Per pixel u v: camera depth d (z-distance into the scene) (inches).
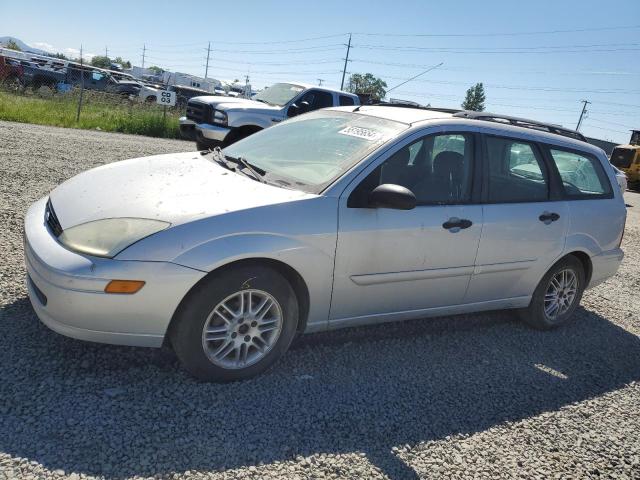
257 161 158.7
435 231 148.9
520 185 173.2
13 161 324.2
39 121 577.6
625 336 203.6
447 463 112.9
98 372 122.7
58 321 114.3
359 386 136.2
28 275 126.9
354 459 108.7
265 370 134.6
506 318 202.4
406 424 123.6
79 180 146.8
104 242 114.3
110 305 111.4
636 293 262.1
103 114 681.0
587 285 200.8
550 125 197.9
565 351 181.0
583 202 189.3
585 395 152.1
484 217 159.5
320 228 130.4
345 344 157.9
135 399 115.3
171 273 113.1
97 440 101.2
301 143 161.9
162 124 673.0
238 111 431.5
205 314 119.6
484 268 163.5
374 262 140.9
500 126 172.7
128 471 95.0
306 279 131.3
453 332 181.0
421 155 152.2
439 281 156.3
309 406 123.7
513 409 138.3
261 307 127.9
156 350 135.5
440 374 150.0
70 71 977.5
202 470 98.2
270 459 104.3
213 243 117.0
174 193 128.9
